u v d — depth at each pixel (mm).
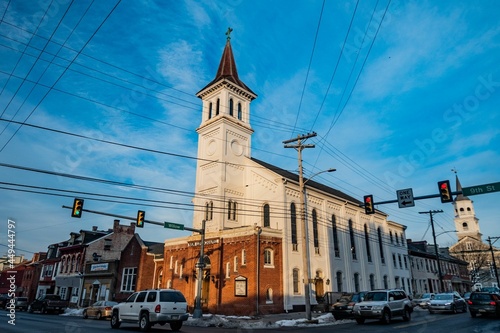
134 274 41000
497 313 22297
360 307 20547
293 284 31219
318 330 17328
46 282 56031
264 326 20312
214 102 41688
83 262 48719
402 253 54406
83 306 44969
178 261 35250
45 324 20047
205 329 18484
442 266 67812
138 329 17625
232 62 45125
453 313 27500
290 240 32562
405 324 19125
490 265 86062
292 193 35125
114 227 52969
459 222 103438
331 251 37812
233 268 29750
